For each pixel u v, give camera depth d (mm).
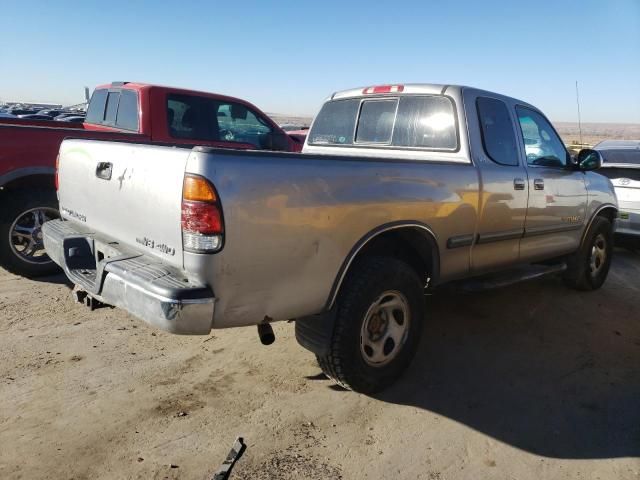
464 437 3193
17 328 4434
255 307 2902
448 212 3854
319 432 3176
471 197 4035
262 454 2941
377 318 3527
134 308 2838
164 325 2689
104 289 3066
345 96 5219
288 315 3076
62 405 3324
